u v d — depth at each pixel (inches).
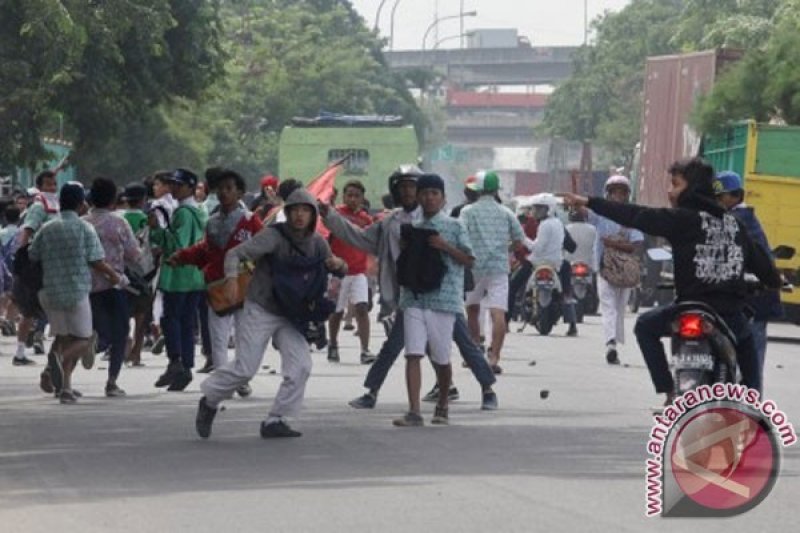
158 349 1499.8
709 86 2780.5
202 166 4854.8
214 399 991.6
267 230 974.4
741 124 2299.5
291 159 3272.6
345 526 690.8
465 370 1493.6
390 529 684.1
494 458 903.7
